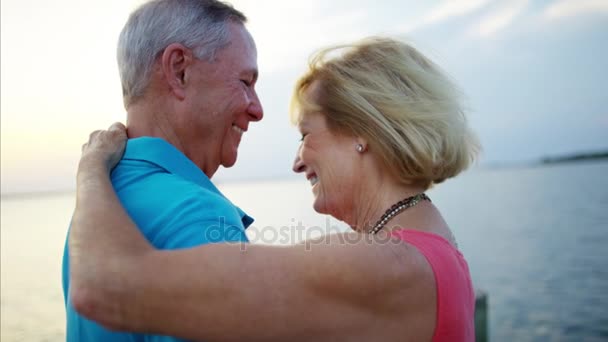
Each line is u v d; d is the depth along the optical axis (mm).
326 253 795
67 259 1168
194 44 1233
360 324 797
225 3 1321
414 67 1094
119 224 835
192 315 744
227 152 1374
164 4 1238
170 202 995
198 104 1259
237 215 1067
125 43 1255
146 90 1243
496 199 52500
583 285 16109
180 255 775
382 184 1108
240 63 1326
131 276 744
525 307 14062
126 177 1090
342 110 1104
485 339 3424
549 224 30500
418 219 1042
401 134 1048
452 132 1065
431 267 880
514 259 21141
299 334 772
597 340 10828
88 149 1131
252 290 750
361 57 1132
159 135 1252
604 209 35469
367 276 788
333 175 1151
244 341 758
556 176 95375
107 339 996
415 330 839
